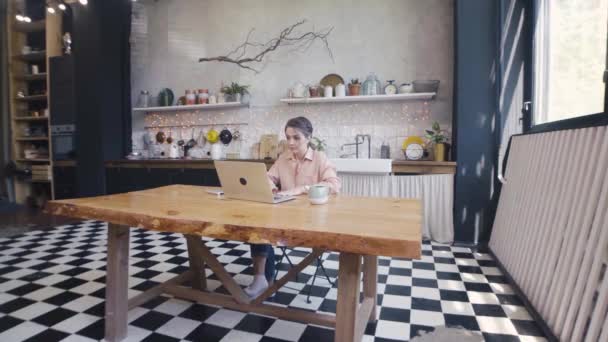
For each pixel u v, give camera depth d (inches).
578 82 96.1
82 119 217.9
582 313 63.0
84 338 75.0
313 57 194.2
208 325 80.5
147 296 83.0
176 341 73.9
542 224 88.4
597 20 86.4
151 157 225.5
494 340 73.9
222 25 212.4
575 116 96.5
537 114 125.8
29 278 110.0
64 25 235.1
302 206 68.4
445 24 172.2
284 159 99.6
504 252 115.8
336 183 89.0
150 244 148.3
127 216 62.7
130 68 230.5
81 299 94.7
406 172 151.6
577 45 97.5
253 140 207.5
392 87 173.2
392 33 180.1
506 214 121.0
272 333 77.3
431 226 149.7
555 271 76.7
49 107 227.5
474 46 140.7
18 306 90.3
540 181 94.7
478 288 102.0
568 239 73.7
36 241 153.9
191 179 192.9
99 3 209.5
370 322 81.9
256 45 205.8
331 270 118.0
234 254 134.4
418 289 101.4
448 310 88.0
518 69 136.3
